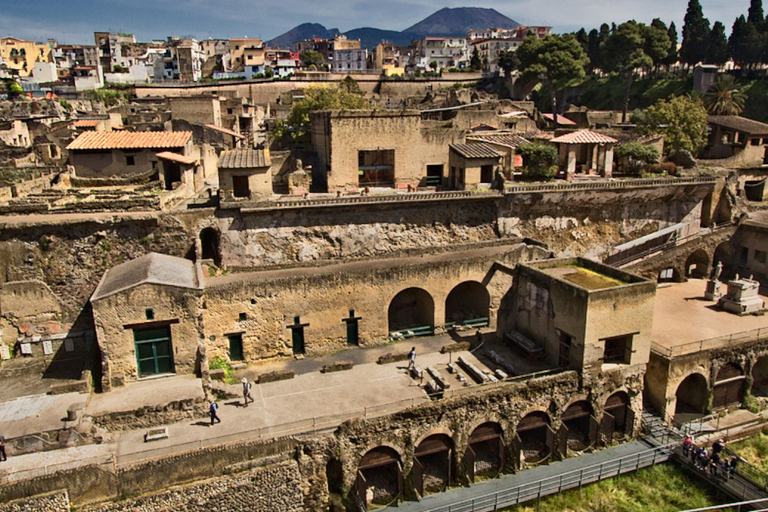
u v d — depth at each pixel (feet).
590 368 114.11
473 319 143.54
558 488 105.70
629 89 372.17
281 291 121.90
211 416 100.12
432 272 132.67
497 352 129.39
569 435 119.55
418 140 178.70
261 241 144.77
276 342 124.47
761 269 182.19
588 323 111.04
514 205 166.71
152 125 246.47
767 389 141.79
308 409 104.88
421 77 450.30
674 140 231.91
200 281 114.11
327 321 127.03
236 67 511.40
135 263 122.21
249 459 92.48
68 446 90.89
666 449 116.47
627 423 120.78
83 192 150.92
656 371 124.67
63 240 126.93
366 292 128.47
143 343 109.40
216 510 90.38
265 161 153.07
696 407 131.23
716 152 246.06
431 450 105.29
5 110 287.07
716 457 110.32
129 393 104.63
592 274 128.36
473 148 174.40
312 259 149.89
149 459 87.71
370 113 170.60
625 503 104.73
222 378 113.91
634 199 179.32
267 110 343.46
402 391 111.24
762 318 149.18
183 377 111.34
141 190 159.22
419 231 159.22
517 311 135.23
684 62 391.86
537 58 337.72
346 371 120.16
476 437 108.68
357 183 174.09
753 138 234.99
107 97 356.79
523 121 275.59
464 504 101.14
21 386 108.17
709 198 190.60
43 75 416.46
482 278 137.80
